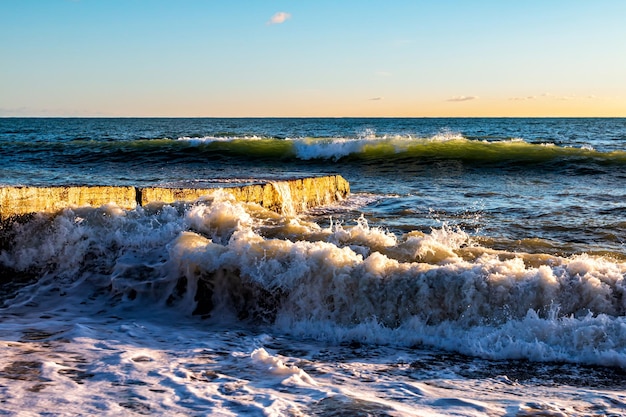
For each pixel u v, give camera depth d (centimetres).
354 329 494
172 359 412
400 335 483
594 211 1070
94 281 628
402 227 923
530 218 1000
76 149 2573
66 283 632
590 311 465
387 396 343
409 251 600
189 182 1040
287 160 2256
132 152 2417
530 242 767
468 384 374
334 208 1123
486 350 441
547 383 377
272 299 541
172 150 2456
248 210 769
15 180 1282
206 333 499
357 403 323
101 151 2464
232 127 8000
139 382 357
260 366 397
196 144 2566
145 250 648
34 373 369
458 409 321
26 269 669
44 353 415
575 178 1677
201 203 752
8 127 8100
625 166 1836
